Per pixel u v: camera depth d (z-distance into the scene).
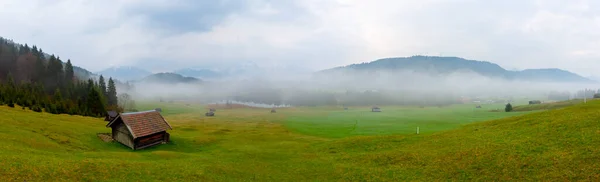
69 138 55.91
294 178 37.41
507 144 39.03
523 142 38.59
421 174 34.38
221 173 37.31
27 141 45.78
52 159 34.06
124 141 60.47
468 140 45.78
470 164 34.38
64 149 48.03
